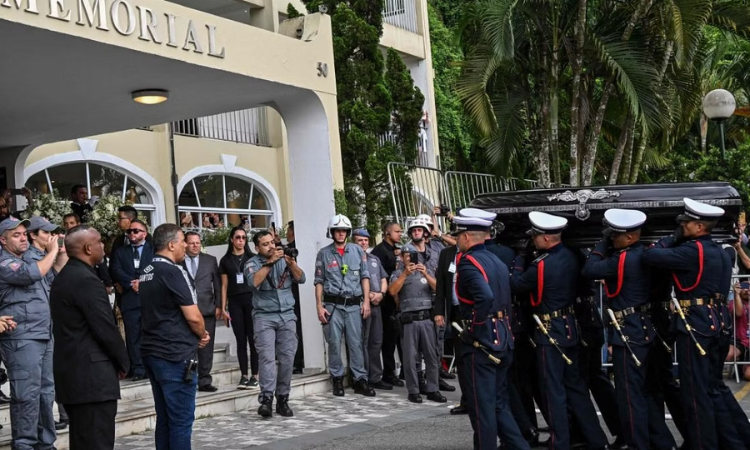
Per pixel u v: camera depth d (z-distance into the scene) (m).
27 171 14.84
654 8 16.84
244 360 11.52
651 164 22.50
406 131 16.83
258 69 11.31
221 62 10.71
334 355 11.82
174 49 10.08
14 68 9.85
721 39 25.41
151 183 17.05
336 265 11.78
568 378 8.09
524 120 19.92
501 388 7.66
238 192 19.27
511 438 7.62
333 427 9.70
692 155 27.94
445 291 10.36
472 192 17.00
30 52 9.34
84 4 9.03
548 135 18.06
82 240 6.99
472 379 7.54
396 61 16.86
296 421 10.12
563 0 17.30
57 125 12.80
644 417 7.75
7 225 8.09
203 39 10.48
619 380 7.83
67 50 9.40
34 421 7.96
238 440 9.12
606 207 8.41
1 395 9.70
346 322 11.77
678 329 7.72
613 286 7.87
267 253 10.26
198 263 11.24
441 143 24.94
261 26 18.86
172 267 7.33
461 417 10.13
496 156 18.94
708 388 7.71
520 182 19.28
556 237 8.05
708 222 7.74
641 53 16.69
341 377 11.85
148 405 10.23
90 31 9.09
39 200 12.56
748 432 7.93
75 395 6.84
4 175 14.10
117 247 11.09
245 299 11.54
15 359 7.89
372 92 15.80
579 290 8.39
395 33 22.03
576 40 16.95
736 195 8.35
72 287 6.88
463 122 25.56
